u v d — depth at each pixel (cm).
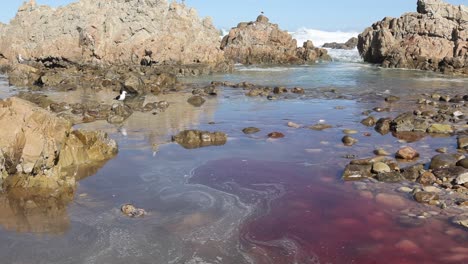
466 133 1891
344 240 996
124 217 1094
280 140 1814
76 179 1353
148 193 1248
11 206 1161
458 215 1088
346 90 3328
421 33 5278
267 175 1400
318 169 1455
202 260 909
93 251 934
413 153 1548
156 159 1551
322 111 2466
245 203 1188
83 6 4744
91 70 4241
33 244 961
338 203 1188
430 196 1185
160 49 4728
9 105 1459
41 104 2534
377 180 1345
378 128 1998
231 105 2670
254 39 5909
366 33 6172
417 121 1989
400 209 1140
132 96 2986
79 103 2595
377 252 945
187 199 1205
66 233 1012
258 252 945
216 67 4700
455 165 1412
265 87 3459
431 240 985
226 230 1035
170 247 955
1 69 4688
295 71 4819
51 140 1367
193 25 5053
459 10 5162
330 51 6931
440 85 3566
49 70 4216
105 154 1578
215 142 1780
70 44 4622
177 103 2720
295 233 1027
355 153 1623
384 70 4881
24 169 1305
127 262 898
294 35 8450
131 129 1989
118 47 4684
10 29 5094
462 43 5022
